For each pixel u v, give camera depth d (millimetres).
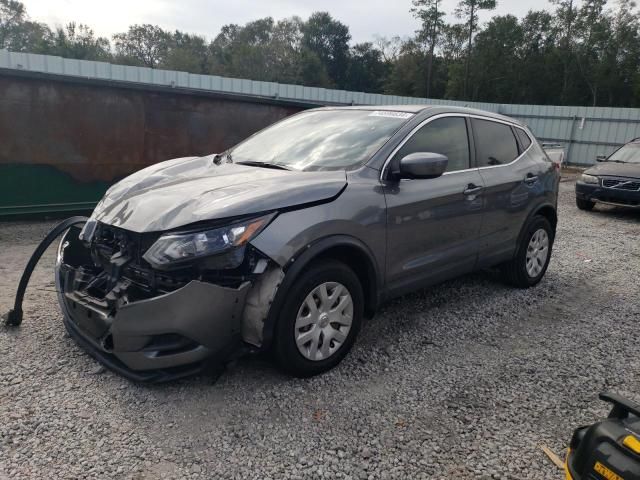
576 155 25094
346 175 3418
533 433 2828
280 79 65438
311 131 4180
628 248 7422
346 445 2664
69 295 3365
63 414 2828
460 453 2641
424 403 3076
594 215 10430
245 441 2668
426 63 60062
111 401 2967
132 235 3037
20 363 3336
